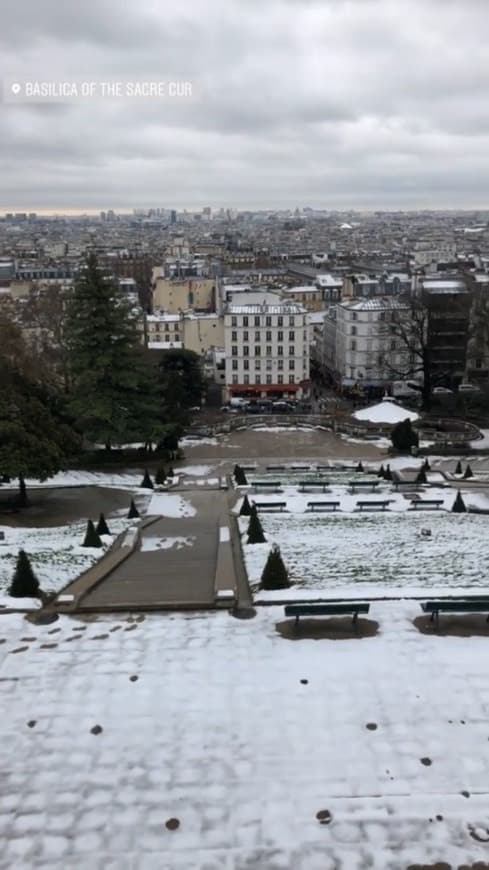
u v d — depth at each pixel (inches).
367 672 821.2
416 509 1855.3
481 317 3750.0
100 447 2982.3
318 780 657.0
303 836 597.0
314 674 819.4
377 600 1010.7
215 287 6446.9
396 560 1250.0
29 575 1057.5
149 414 2655.0
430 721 733.9
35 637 923.4
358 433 3093.0
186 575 1197.7
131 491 2206.0
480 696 772.6
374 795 638.5
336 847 586.2
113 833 602.2
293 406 3949.3
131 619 976.3
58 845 590.6
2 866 570.3
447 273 6294.3
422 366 3927.2
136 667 842.2
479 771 665.6
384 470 2399.1
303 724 732.0
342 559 1262.3
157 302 6638.8
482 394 3715.6
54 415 2053.4
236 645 890.7
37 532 1614.2
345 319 4205.2
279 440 3031.5
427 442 2913.4
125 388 2618.1
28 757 691.4
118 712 755.4
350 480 2289.6
